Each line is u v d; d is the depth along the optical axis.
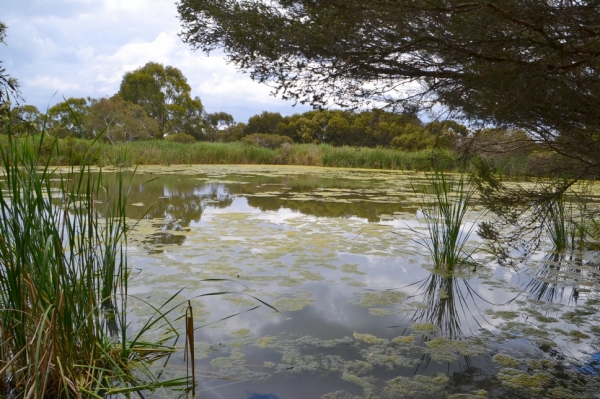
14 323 1.90
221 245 4.21
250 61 1.97
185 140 28.23
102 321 2.48
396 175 13.73
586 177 2.21
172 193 8.02
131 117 22.59
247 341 2.36
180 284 3.13
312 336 2.43
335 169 16.48
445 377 2.02
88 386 1.89
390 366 2.12
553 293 3.20
